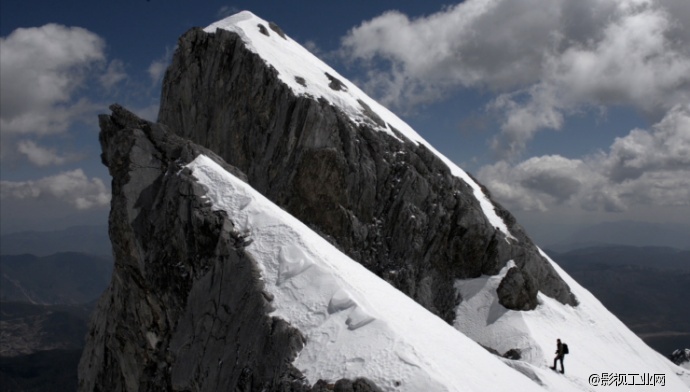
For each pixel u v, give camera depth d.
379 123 49.31
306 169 44.09
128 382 33.53
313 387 19.19
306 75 50.06
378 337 20.27
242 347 23.06
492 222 49.41
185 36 51.09
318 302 22.70
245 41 49.28
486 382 20.78
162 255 31.67
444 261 45.66
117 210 34.06
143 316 32.34
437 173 48.34
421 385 18.12
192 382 25.11
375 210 45.16
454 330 26.33
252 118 46.66
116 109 39.62
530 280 43.12
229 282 25.83
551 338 39.59
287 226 27.00
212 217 29.22
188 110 49.94
